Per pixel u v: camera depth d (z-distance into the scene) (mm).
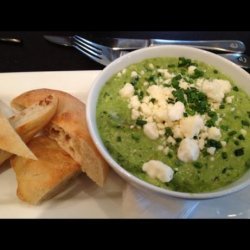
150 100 247
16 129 256
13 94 292
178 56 286
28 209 244
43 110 264
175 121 234
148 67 279
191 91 252
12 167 260
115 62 266
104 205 248
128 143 235
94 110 244
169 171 214
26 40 365
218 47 351
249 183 211
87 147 245
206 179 224
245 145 241
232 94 267
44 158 257
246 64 338
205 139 235
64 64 346
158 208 240
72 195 253
